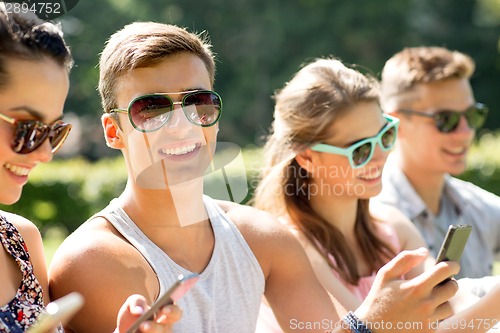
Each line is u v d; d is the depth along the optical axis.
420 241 4.09
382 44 36.34
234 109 35.34
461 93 4.98
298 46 36.34
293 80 3.93
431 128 4.89
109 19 33.56
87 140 31.69
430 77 4.95
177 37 2.85
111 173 12.57
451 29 36.34
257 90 35.69
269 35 35.75
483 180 11.68
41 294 2.64
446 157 4.89
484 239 4.97
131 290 2.73
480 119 5.03
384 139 3.80
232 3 36.16
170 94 2.80
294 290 3.11
